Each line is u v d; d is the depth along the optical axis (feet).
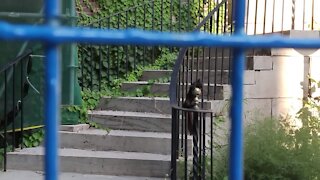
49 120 4.77
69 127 19.36
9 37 4.16
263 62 19.94
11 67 18.34
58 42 4.47
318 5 26.73
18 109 18.66
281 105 20.30
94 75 25.79
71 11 18.04
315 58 20.75
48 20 4.66
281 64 20.33
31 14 16.52
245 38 5.02
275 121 16.17
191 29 28.63
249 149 14.75
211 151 14.46
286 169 14.52
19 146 19.02
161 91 22.03
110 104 21.36
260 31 27.14
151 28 28.17
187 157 15.37
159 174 17.06
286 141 15.29
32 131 19.40
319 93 20.66
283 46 5.09
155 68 25.27
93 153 18.10
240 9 6.48
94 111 20.95
